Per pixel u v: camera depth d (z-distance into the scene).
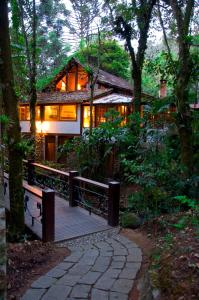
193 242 3.11
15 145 4.85
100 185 5.70
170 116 7.62
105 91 16.88
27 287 3.23
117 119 10.37
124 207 6.63
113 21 10.22
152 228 4.95
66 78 19.25
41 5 15.77
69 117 18.75
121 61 22.17
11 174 4.96
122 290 3.12
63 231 5.03
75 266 3.69
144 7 9.33
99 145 9.98
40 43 21.50
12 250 4.14
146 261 3.78
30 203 6.74
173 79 7.79
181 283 2.40
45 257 4.01
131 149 9.04
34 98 12.49
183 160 6.55
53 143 20.00
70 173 6.69
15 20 11.09
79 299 2.97
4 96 4.60
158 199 5.86
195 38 6.75
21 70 11.85
